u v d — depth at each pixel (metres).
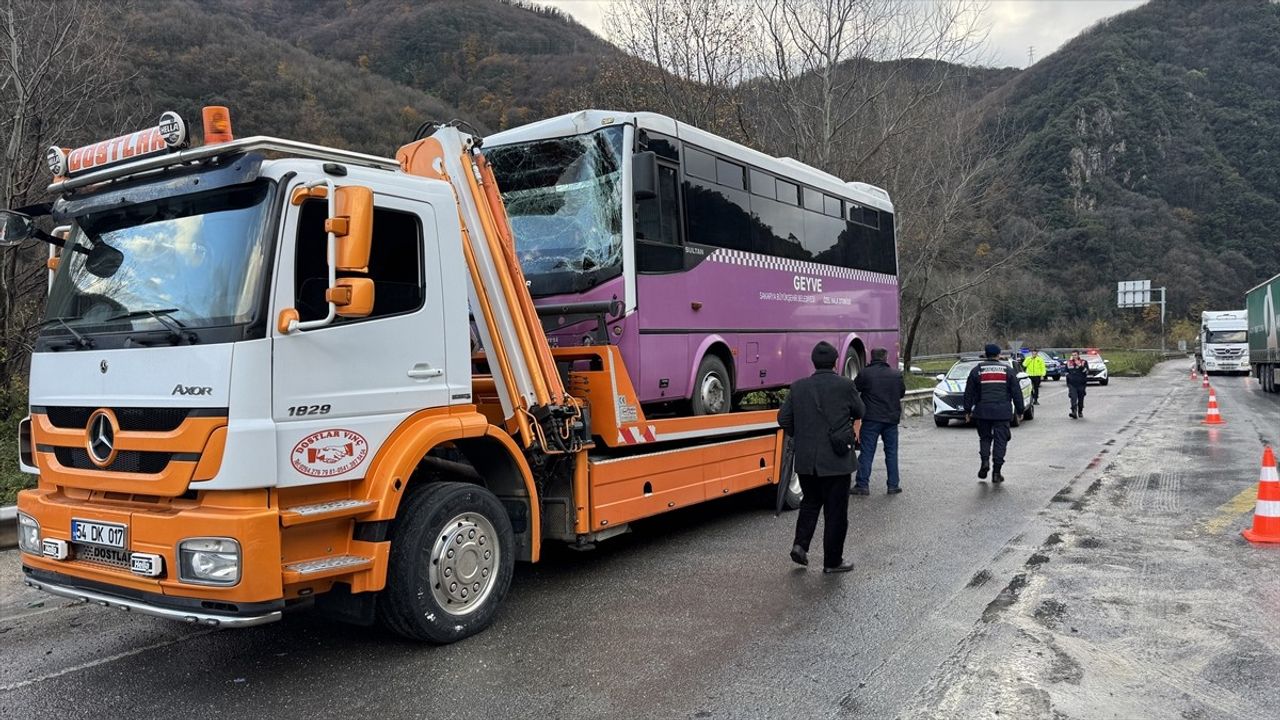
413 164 5.80
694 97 21.39
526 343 5.82
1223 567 6.55
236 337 4.06
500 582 5.30
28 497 4.69
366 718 4.02
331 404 4.40
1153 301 74.94
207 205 4.43
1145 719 3.90
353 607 4.74
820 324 10.58
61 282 4.87
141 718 4.06
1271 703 4.07
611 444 6.47
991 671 4.48
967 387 11.05
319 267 4.42
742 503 9.58
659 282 7.38
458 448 5.52
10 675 4.64
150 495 4.21
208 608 4.01
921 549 7.32
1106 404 25.62
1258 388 32.56
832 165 21.58
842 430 6.43
